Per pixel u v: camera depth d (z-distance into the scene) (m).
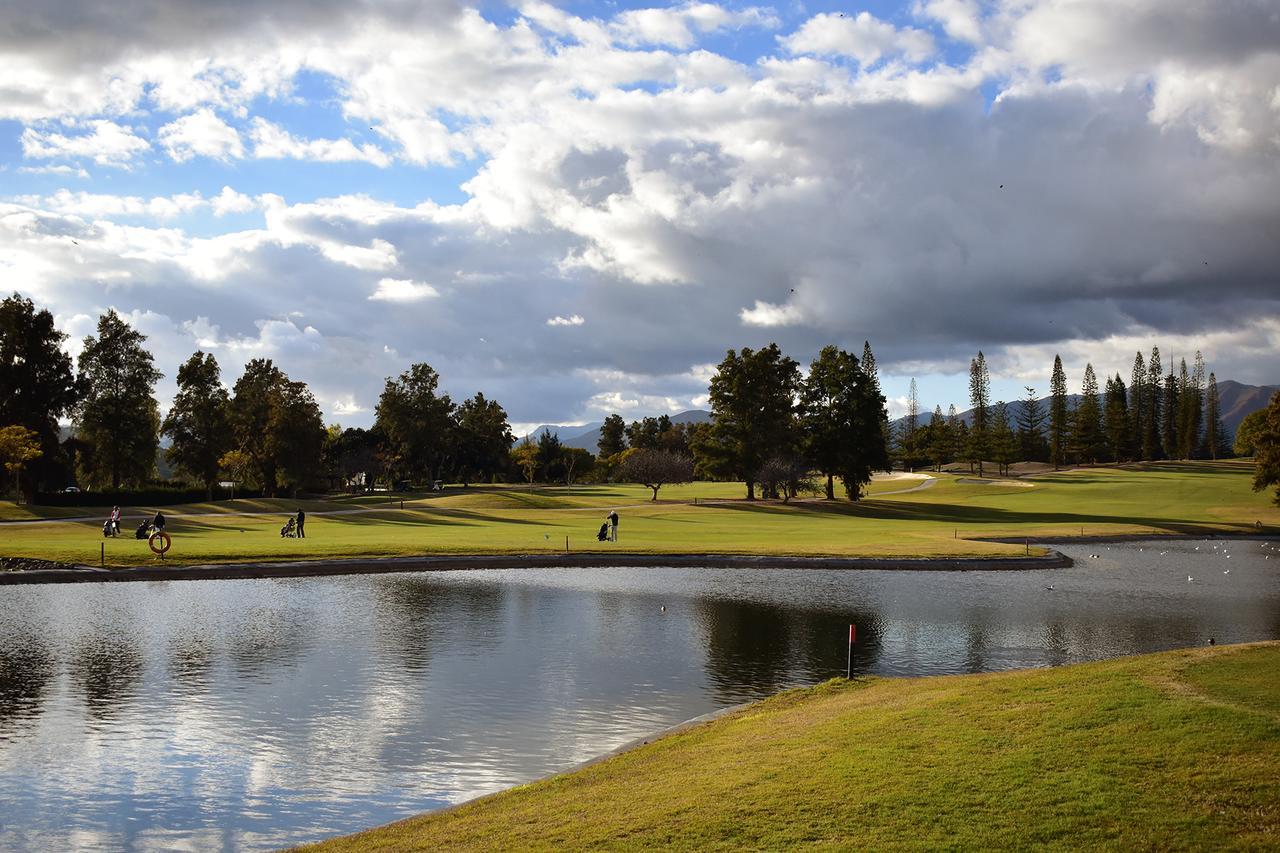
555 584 42.41
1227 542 70.88
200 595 38.47
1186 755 11.80
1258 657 17.59
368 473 157.75
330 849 12.25
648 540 60.53
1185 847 9.39
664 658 27.11
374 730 19.89
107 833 14.71
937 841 9.84
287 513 91.94
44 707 21.67
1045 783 11.26
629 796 12.76
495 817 12.70
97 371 97.56
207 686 23.55
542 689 23.33
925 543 59.00
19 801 16.00
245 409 114.50
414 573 45.66
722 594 39.69
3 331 89.00
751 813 11.16
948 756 12.68
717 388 111.81
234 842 14.37
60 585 40.75
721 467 110.81
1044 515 96.94
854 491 111.19
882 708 16.62
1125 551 62.41
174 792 16.39
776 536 65.94
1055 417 183.50
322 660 26.56
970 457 174.50
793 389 113.44
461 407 182.12
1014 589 42.12
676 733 17.91
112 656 26.97
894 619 33.88
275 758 18.11
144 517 80.94
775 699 20.11
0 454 80.31
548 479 197.00
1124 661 18.80
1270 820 9.86
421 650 28.00
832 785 11.90
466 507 104.94
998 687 17.19
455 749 18.62
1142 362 191.38
